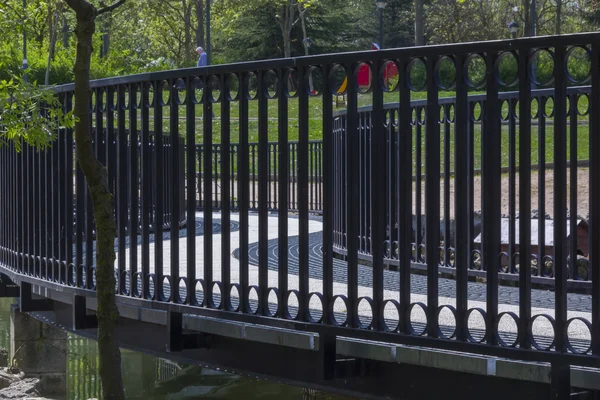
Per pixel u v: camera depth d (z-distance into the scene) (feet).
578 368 11.51
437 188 12.35
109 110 17.60
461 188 12.21
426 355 12.62
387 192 25.85
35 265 20.99
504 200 35.91
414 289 20.24
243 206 14.73
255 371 15.30
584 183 39.58
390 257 24.77
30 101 18.31
